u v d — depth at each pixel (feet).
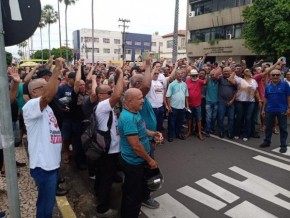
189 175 17.08
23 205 12.64
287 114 21.13
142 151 10.30
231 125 24.80
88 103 14.80
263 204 13.73
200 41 112.57
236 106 24.43
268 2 65.98
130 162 10.71
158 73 22.50
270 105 21.50
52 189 9.58
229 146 22.72
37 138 9.29
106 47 263.08
